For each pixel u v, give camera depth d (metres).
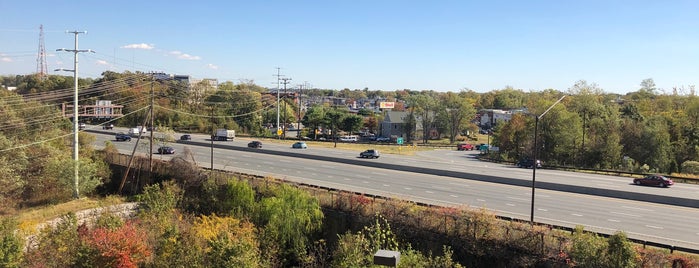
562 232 23.92
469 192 39.66
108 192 51.97
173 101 125.06
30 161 48.69
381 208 30.06
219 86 159.38
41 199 46.38
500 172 54.19
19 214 40.44
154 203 35.84
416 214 28.09
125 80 123.25
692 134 75.62
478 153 95.69
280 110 147.50
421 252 26.09
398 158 70.69
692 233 26.19
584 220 29.36
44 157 49.34
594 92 92.00
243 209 34.78
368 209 30.64
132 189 50.38
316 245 30.70
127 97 115.06
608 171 57.56
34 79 118.00
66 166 46.16
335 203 32.56
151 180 48.28
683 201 34.00
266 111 143.75
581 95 88.25
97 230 24.17
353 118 124.62
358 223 30.00
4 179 42.06
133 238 23.33
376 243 24.53
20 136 51.88
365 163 57.09
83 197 47.44
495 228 25.02
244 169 53.41
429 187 42.12
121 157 55.16
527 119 86.50
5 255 22.12
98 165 52.62
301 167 55.62
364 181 45.44
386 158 69.75
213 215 34.03
